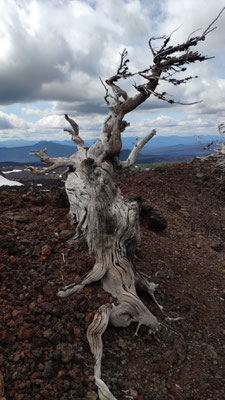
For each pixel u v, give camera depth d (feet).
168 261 11.73
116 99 9.79
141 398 5.80
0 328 6.08
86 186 8.84
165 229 15.11
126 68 9.56
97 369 5.92
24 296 7.05
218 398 6.23
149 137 11.44
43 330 6.37
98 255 8.21
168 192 21.45
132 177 25.36
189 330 8.25
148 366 6.62
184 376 6.68
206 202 21.71
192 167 28.25
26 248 8.77
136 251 11.12
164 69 9.00
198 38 8.43
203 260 13.28
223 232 17.81
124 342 7.00
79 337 6.53
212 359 7.38
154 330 7.27
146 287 8.44
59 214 11.39
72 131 11.37
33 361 5.66
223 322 9.13
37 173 10.05
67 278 7.98
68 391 5.39
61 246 9.14
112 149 10.28
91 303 7.30
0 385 4.99
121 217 8.31
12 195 13.20
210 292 10.85
